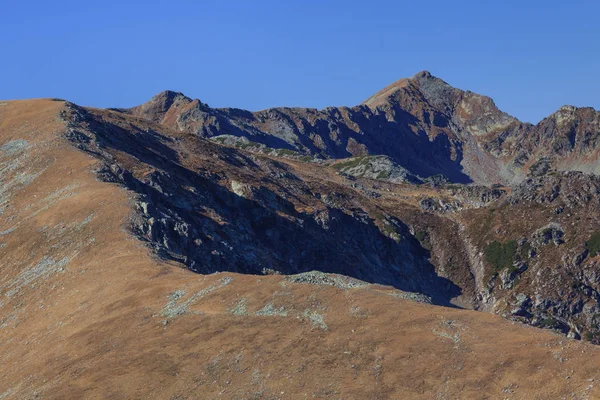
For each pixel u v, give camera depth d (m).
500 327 53.47
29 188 114.81
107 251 85.38
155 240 91.88
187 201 132.88
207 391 52.88
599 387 44.59
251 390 51.94
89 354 61.47
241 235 137.25
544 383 46.56
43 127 141.38
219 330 59.31
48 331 71.25
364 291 61.00
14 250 96.06
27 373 62.75
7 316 80.69
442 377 49.53
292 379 51.97
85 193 103.88
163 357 57.66
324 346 54.47
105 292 74.00
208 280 69.00
